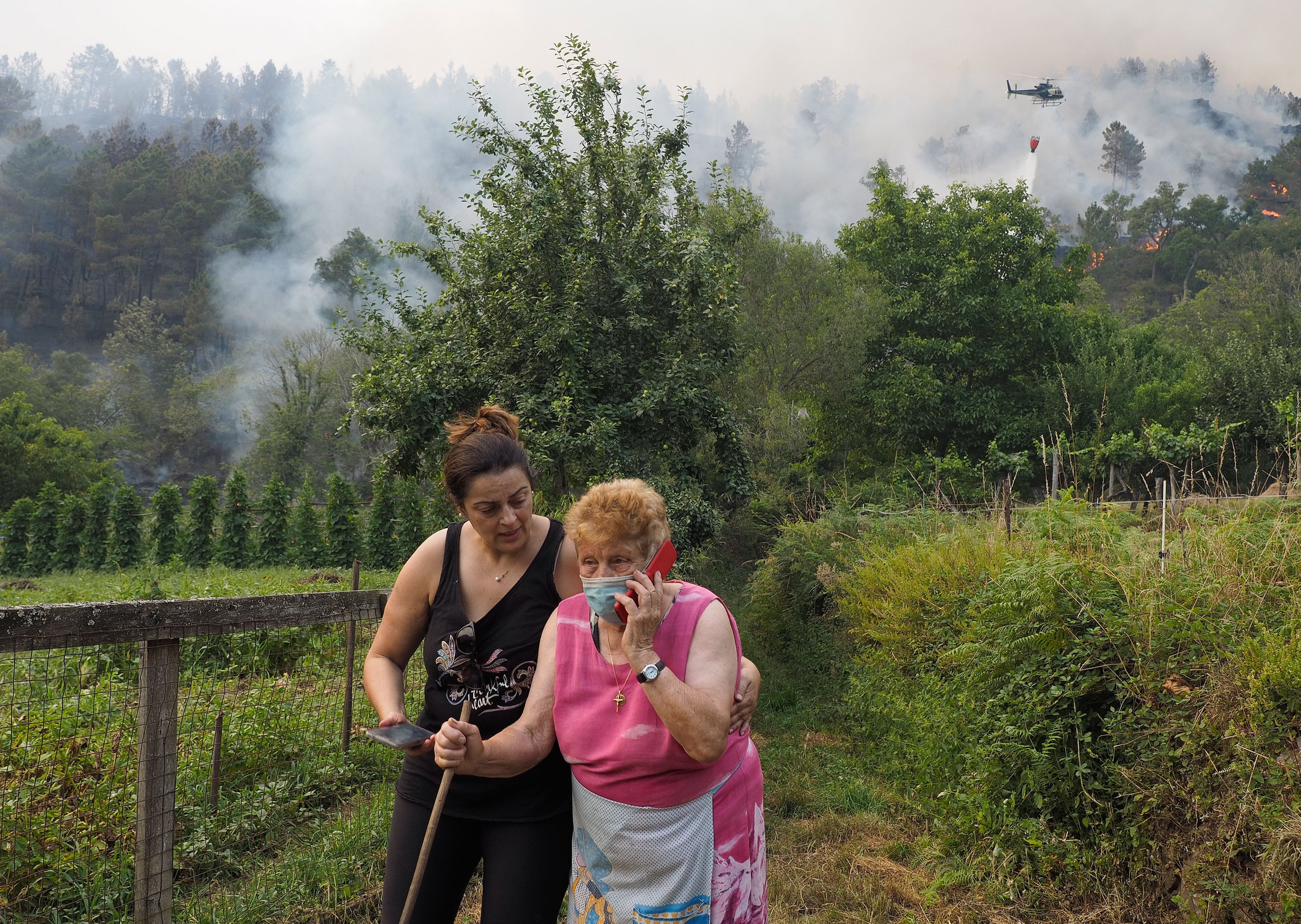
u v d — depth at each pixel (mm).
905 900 3740
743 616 9664
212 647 5594
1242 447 13633
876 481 20031
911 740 5016
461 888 2109
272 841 3746
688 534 9219
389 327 10195
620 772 1819
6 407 39344
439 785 2064
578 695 1890
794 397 22688
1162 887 3148
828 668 7461
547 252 9570
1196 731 3088
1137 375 26828
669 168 10234
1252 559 3797
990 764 3861
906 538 7633
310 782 4230
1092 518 4988
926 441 26531
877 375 25766
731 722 1919
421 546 2264
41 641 2361
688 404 9656
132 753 3729
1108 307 42312
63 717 3586
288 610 3605
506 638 2143
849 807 4840
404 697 2199
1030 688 3834
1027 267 27438
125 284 112938
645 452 9992
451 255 10117
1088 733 3641
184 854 3443
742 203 17844
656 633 1864
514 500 2055
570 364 9102
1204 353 29359
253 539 24219
